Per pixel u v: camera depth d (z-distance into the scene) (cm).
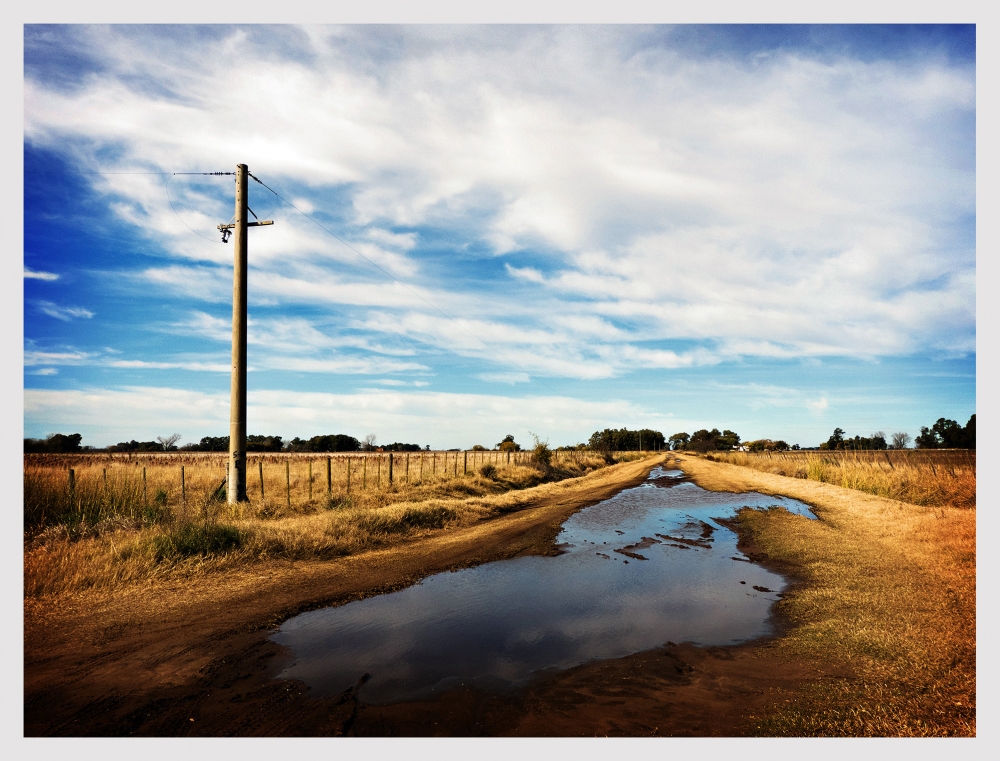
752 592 802
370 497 1655
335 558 984
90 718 421
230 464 1427
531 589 822
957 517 1111
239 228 1477
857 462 2753
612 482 2819
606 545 1159
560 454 4325
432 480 2138
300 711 439
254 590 771
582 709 443
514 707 448
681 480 2870
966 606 629
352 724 418
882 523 1206
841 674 495
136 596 714
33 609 650
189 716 428
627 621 677
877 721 406
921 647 530
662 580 874
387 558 1007
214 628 626
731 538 1238
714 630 642
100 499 1198
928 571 794
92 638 581
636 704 452
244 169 1491
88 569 762
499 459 3644
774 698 455
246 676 504
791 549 1046
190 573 815
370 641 601
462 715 434
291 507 1404
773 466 3675
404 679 502
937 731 389
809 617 666
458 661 546
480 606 736
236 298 1466
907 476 2045
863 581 781
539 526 1388
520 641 604
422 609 722
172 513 1123
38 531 1006
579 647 587
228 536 942
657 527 1387
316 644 590
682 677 506
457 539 1205
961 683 454
